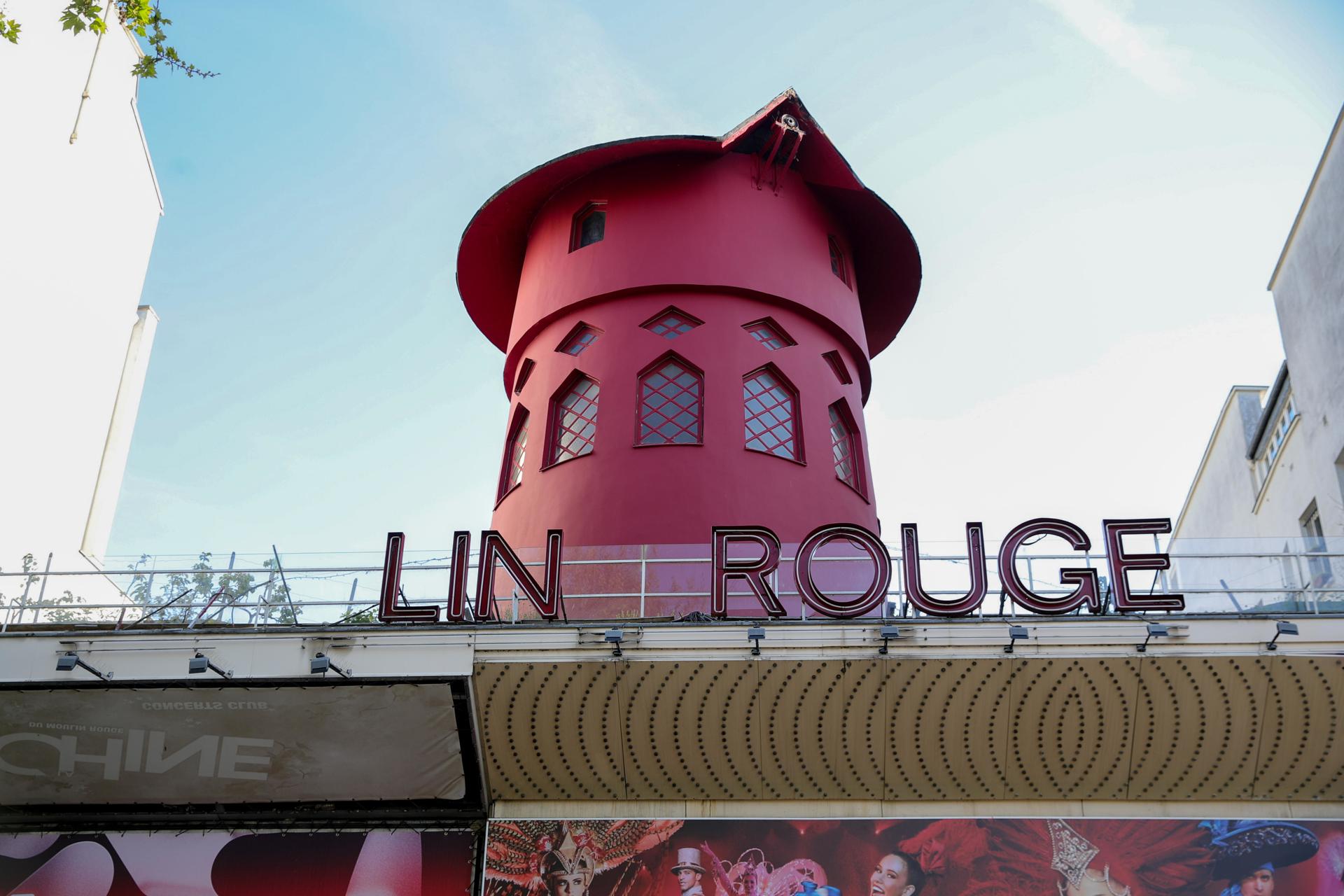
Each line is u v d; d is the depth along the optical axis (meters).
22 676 12.80
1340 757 12.59
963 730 12.73
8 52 17.91
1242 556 13.34
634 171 18.12
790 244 17.80
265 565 13.47
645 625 12.74
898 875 12.63
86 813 13.52
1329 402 19.73
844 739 12.80
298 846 13.33
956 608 12.53
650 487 15.43
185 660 12.84
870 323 20.81
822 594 12.68
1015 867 12.62
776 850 12.80
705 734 12.84
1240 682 12.46
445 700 12.81
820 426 16.61
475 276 19.81
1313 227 20.03
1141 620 12.52
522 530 16.00
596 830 13.02
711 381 16.25
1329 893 12.44
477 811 13.32
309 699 12.88
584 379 16.89
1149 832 12.76
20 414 18.84
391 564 13.19
